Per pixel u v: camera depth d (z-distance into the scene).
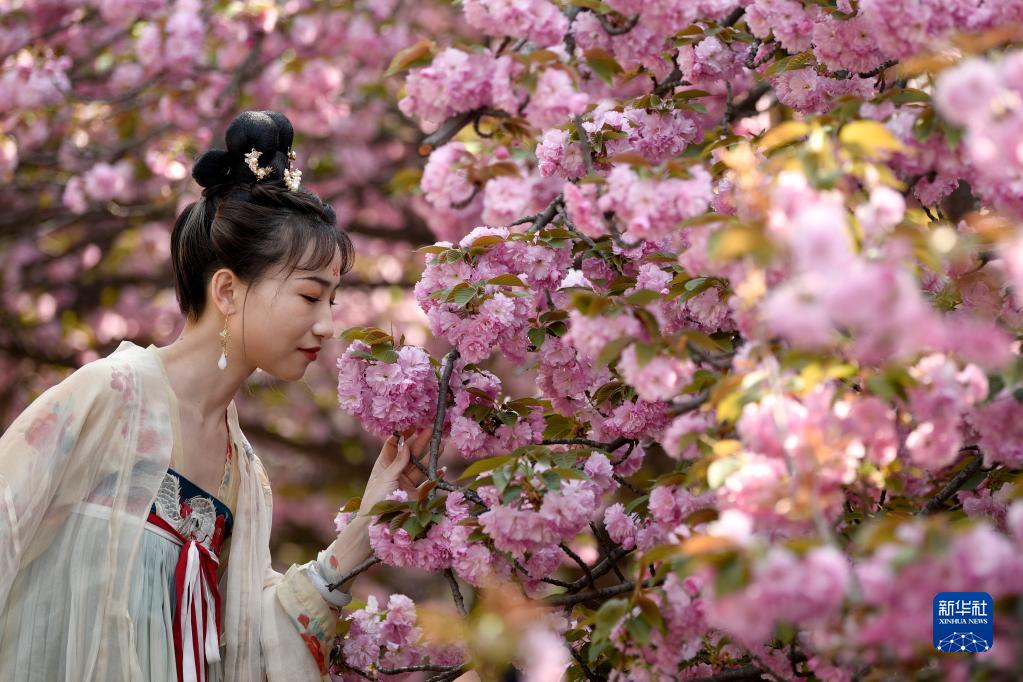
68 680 3.46
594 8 3.29
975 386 2.63
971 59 2.47
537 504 3.15
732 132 4.02
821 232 2.18
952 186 3.28
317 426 11.37
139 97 9.20
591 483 3.40
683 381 2.77
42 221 9.52
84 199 9.03
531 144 4.06
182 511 3.77
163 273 11.02
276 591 3.94
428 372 3.75
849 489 3.15
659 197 2.80
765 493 2.50
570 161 3.80
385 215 10.59
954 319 3.03
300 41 9.32
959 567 2.11
